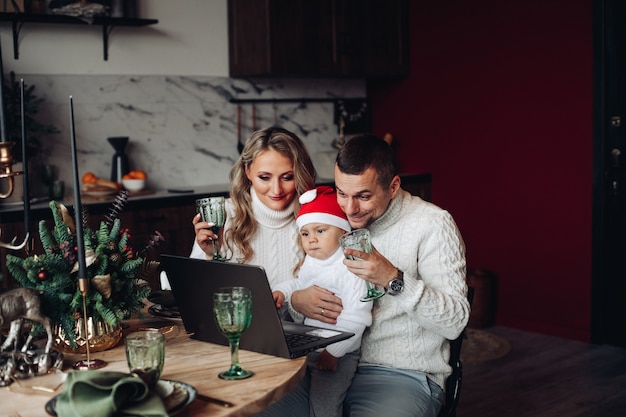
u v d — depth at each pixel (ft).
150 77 14.78
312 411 6.59
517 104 15.43
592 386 12.12
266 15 14.92
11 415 4.43
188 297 5.91
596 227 14.24
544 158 15.05
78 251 5.15
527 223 15.44
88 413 4.09
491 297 15.42
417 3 17.28
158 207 13.01
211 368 5.32
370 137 6.62
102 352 5.72
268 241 7.72
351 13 16.38
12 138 12.46
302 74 15.64
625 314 14.06
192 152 15.46
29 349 5.54
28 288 5.14
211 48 15.60
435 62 16.98
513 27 15.37
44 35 13.47
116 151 14.01
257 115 16.40
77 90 13.91
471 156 16.42
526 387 12.13
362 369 6.88
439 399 6.64
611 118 14.02
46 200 12.81
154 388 4.52
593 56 14.05
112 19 13.43
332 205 6.94
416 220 6.79
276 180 7.49
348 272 6.68
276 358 5.53
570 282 14.78
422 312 6.18
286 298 7.09
